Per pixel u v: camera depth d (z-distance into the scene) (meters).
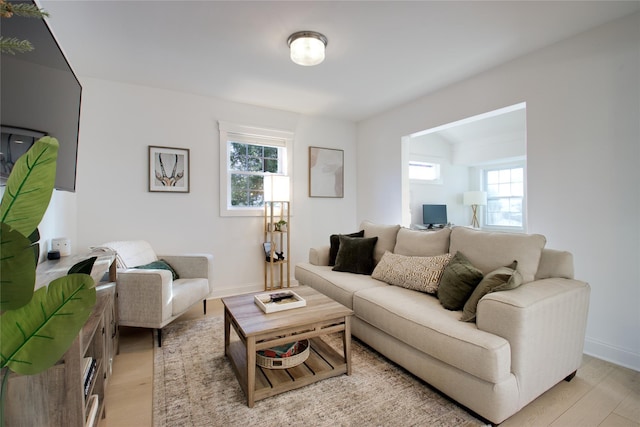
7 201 0.75
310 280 3.03
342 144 4.62
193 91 3.45
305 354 1.92
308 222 4.34
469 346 1.52
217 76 3.06
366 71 2.96
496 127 5.26
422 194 5.84
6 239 0.67
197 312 3.15
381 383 1.88
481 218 6.22
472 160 5.80
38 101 1.47
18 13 0.81
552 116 2.49
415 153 5.72
